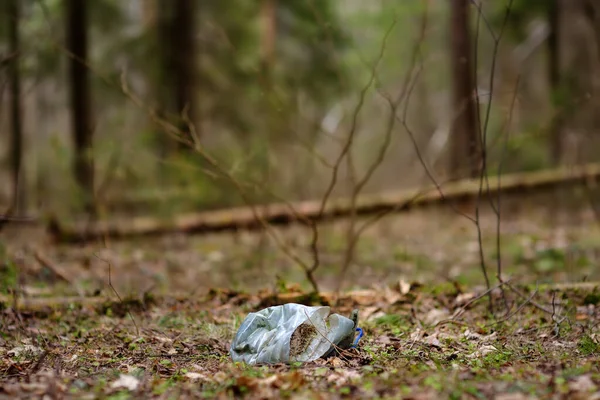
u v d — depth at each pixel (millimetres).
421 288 7680
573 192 14102
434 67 26609
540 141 16391
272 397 4238
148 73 17781
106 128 18875
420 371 4723
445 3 25094
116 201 13906
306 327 5188
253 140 17141
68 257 10695
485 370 4703
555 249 10094
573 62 22656
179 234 12039
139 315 7027
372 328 6270
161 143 15047
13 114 15242
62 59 17391
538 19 22734
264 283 9102
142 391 4469
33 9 16391
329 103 19344
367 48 23703
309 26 18391
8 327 6344
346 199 13008
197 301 7430
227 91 18953
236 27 20703
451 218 14977
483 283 8477
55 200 15367
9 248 10758
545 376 4492
